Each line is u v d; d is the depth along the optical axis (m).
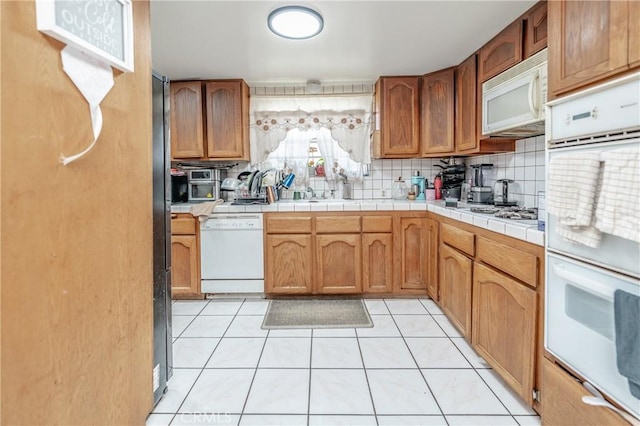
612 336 1.02
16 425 0.67
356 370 1.81
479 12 1.90
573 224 1.09
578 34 1.13
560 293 1.23
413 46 2.36
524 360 1.45
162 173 1.59
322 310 2.68
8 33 0.64
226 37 2.20
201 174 3.16
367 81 3.17
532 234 1.39
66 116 0.79
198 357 1.96
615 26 0.98
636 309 0.90
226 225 2.88
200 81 3.03
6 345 0.65
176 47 2.35
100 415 0.95
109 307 0.99
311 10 1.86
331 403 1.54
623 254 0.96
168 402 1.56
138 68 1.14
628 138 0.93
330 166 3.32
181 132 3.04
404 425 1.40
